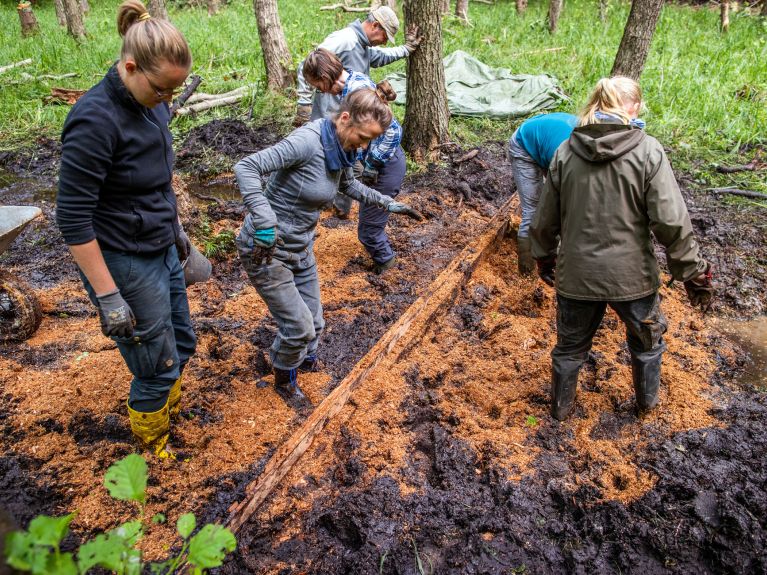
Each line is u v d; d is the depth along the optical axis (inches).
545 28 499.5
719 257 200.2
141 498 65.4
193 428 126.4
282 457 112.3
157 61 81.1
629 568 101.2
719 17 569.9
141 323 101.2
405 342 147.6
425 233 209.8
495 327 160.9
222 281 184.4
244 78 377.7
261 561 102.0
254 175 105.2
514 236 201.6
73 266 194.7
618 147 101.9
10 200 253.9
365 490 112.9
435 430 126.8
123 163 89.4
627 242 107.5
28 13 530.6
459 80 341.4
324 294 175.6
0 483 111.8
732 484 113.0
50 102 354.6
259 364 145.0
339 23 514.6
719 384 145.1
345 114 107.1
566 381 125.6
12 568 51.3
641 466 118.5
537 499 113.2
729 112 298.7
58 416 127.7
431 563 101.9
